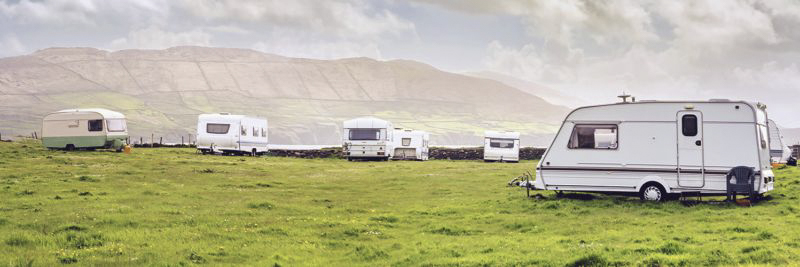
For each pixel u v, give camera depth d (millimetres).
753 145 19797
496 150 59125
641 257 11914
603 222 17422
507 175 35469
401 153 59156
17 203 20391
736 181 19594
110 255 13391
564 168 21578
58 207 19672
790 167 32844
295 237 16031
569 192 23266
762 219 16641
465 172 38531
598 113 21266
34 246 14180
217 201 22578
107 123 48000
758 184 19703
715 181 20062
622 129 21000
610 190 21094
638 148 20797
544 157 21859
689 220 17188
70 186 25484
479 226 17672
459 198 24531
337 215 19938
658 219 17578
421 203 23266
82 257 13125
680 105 20422
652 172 20641
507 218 18688
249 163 43469
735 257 11727
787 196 21000
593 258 11734
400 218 19359
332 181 31969
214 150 51750
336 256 14047
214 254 13758
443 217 19516
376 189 28469
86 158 40750
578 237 14961
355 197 25297
